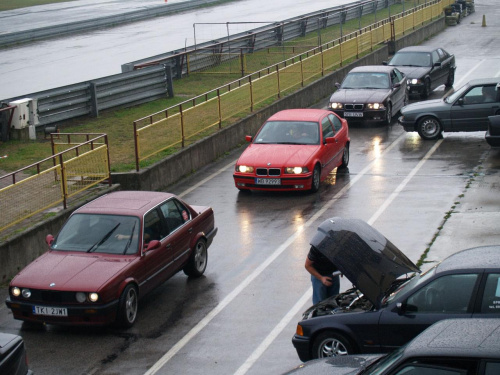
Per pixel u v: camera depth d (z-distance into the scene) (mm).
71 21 63250
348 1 77500
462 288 8891
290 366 10203
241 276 13797
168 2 81438
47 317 11383
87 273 11555
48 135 24391
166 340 11273
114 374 10234
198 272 13898
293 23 48188
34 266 11930
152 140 20859
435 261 13695
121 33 56094
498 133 21406
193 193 19828
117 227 12508
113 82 28438
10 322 12266
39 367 10547
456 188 18781
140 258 12055
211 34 53000
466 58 42281
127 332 11633
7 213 14609
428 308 9047
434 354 6301
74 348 11141
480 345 6312
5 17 68562
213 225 14695
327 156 19953
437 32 54844
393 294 9516
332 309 9961
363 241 9898
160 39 51344
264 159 19141
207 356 10656
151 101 30609
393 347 9195
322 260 10602
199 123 23500
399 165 21656
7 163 20781
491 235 14945
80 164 17031
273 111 28266
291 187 18875
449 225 15828
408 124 24859
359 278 9352
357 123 28547
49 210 16016
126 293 11578
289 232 16141
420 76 31828
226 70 37969
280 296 12719
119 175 19094
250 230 16422
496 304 8695
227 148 24438
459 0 62312
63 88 26016
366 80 28469
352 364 7820
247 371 10133
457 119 24281
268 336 11203
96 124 26062
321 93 33625
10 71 39844
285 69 30594
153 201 13203
